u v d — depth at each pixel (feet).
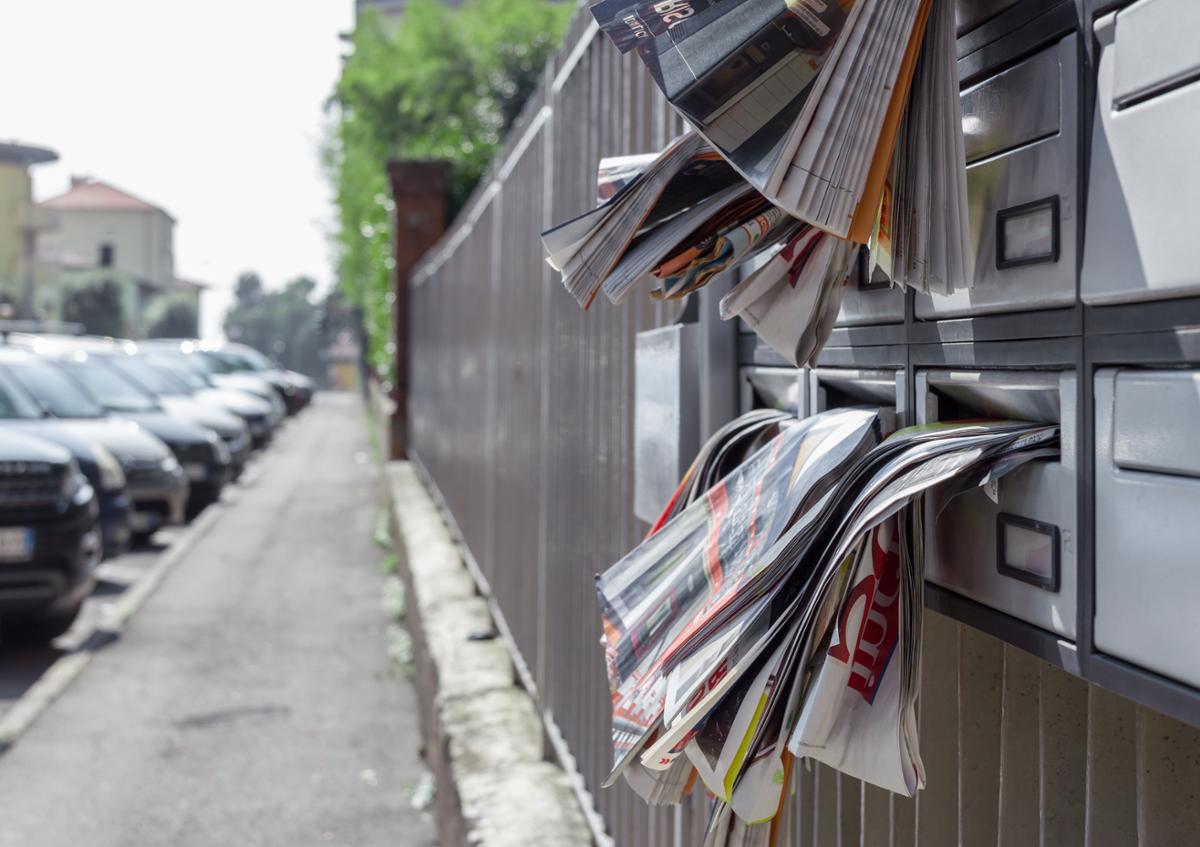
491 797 11.23
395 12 91.86
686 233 4.04
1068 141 3.20
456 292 27.27
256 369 104.12
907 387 4.21
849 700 3.63
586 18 11.12
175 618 27.99
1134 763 3.41
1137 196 2.91
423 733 18.04
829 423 4.24
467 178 51.37
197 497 46.80
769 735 3.70
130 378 50.08
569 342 12.00
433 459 34.76
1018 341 3.49
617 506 9.66
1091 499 3.12
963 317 3.81
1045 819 3.68
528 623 14.47
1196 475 2.74
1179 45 2.76
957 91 3.45
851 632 3.57
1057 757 3.67
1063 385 3.25
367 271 100.37
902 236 3.60
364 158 89.40
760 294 4.21
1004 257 3.51
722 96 3.30
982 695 4.12
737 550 4.21
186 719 19.72
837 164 3.29
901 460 3.57
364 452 82.48
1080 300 3.16
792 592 3.73
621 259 4.16
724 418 6.42
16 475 22.86
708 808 6.82
